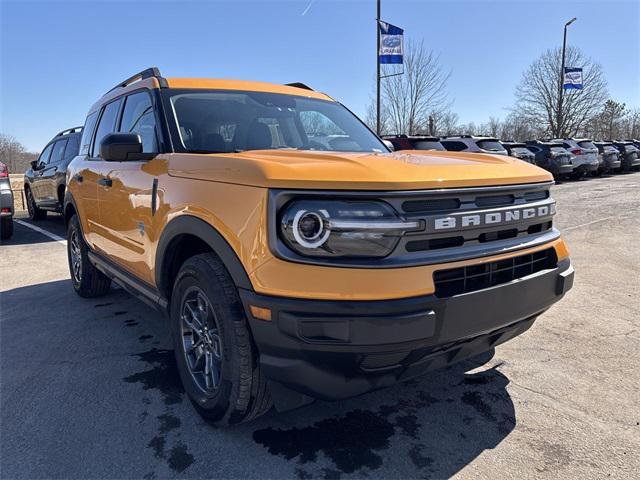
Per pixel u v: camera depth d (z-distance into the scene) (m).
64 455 2.51
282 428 2.74
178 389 3.20
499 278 2.46
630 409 2.88
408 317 2.07
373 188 2.11
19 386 3.25
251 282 2.23
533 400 3.00
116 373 3.44
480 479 2.30
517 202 2.59
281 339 2.16
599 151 23.03
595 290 5.20
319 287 2.09
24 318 4.63
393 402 3.01
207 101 3.47
